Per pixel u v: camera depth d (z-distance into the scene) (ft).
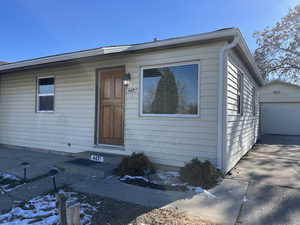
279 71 53.11
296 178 13.28
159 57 15.01
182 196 10.29
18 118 23.17
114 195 10.39
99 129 18.37
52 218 7.95
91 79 18.39
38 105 21.81
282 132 42.34
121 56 16.46
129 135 16.10
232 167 15.24
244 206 9.21
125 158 14.11
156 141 15.01
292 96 41.55
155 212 8.57
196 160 12.71
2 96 24.67
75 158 16.93
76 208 6.82
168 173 13.80
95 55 15.47
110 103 17.81
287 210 8.85
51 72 20.72
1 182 12.64
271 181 12.64
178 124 14.26
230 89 14.10
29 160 17.53
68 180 12.81
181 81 14.33
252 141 26.16
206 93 13.42
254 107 28.32
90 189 11.23
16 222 7.76
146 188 11.36
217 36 12.42
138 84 15.78
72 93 19.47
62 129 20.01
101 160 15.75
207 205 9.29
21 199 10.05
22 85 22.88
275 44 51.75
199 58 13.65
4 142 24.31
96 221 7.78
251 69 21.17
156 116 15.03
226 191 10.96
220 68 12.97
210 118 13.28
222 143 12.94
